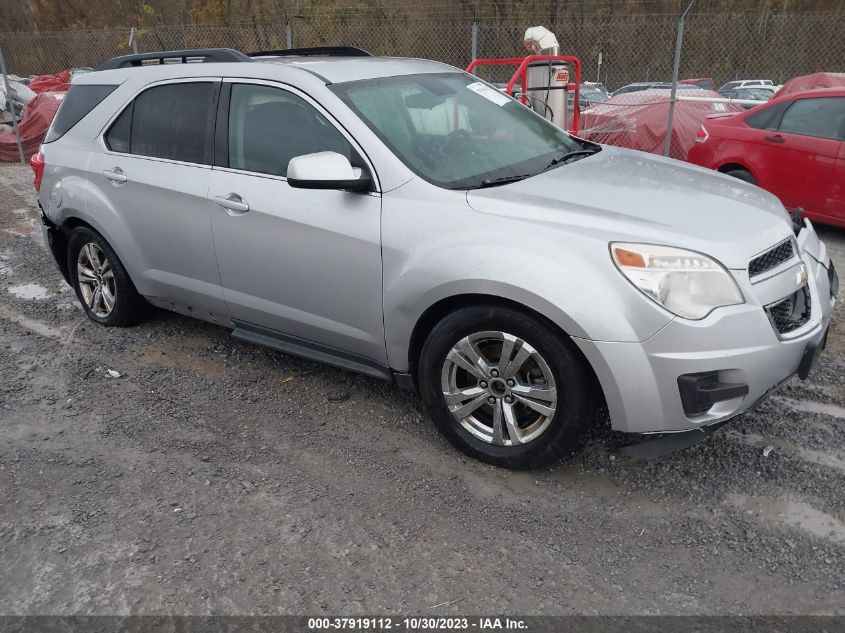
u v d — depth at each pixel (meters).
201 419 3.83
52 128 5.00
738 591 2.56
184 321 5.15
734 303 2.83
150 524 2.99
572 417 3.03
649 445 3.06
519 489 3.18
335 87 3.65
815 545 2.77
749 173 7.39
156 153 4.28
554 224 3.00
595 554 2.78
